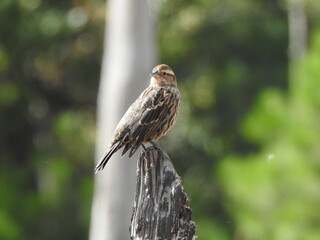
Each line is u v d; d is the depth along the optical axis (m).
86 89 24.92
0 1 24.28
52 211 23.09
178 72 24.09
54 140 24.89
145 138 10.43
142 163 8.96
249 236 14.76
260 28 23.61
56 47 24.47
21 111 25.88
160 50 23.75
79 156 24.19
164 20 23.66
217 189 22.16
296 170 14.39
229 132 23.31
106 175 16.66
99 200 17.83
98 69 24.59
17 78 25.44
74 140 24.27
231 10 23.66
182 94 23.61
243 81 23.41
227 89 23.47
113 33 17.11
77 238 23.05
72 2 24.17
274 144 14.87
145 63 16.89
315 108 14.52
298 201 14.38
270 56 23.84
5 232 22.72
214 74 23.69
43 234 23.06
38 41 24.52
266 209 14.60
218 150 23.19
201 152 23.31
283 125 14.79
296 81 14.97
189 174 23.12
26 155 26.03
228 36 23.72
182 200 8.81
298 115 14.66
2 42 24.77
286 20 23.62
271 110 14.88
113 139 10.29
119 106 16.70
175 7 23.59
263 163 14.70
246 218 14.62
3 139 26.09
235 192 14.82
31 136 26.06
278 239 14.39
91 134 24.28
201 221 20.50
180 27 23.55
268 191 14.55
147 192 8.89
